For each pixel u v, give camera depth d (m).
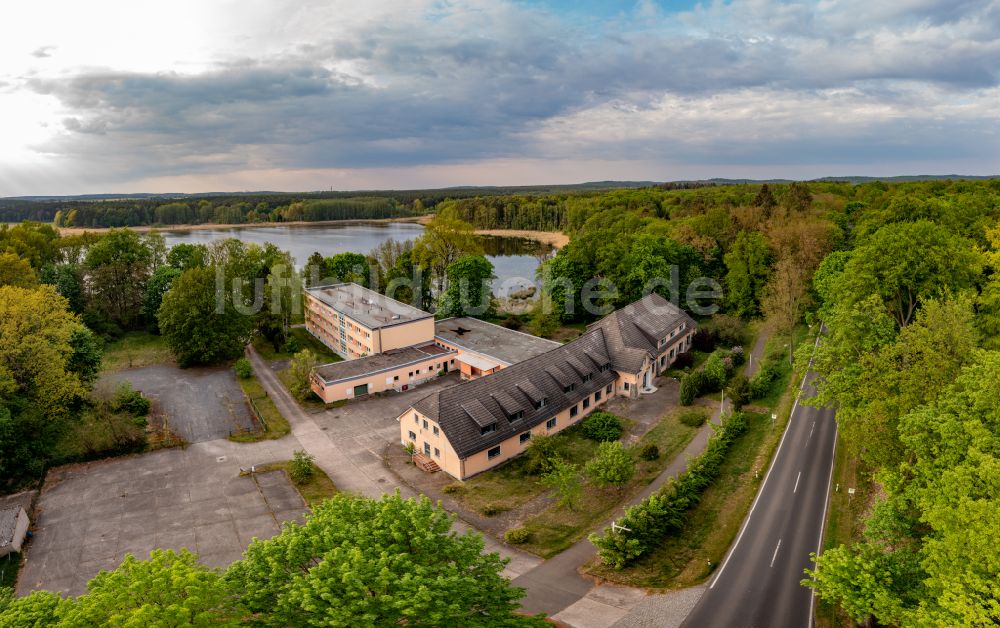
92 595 20.48
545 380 58.81
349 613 19.84
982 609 20.41
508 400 54.38
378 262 120.06
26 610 21.50
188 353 76.94
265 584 23.03
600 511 44.38
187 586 19.67
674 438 55.84
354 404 66.31
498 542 40.97
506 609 24.56
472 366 72.56
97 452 53.31
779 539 39.16
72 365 62.47
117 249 98.56
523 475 50.66
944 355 36.72
